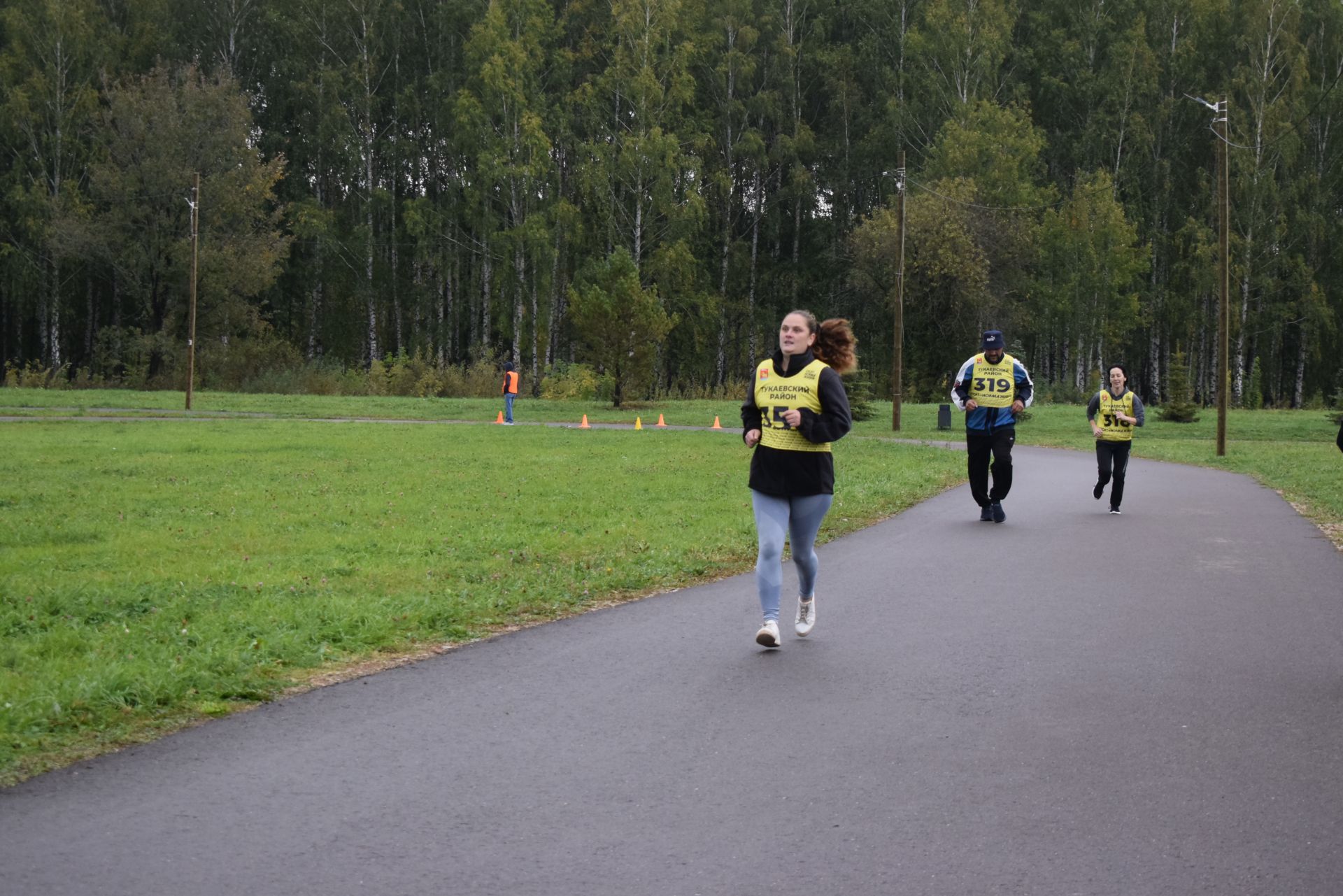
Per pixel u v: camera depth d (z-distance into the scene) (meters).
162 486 15.16
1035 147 58.91
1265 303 60.41
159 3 59.62
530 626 7.57
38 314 59.19
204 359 53.78
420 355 59.47
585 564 9.70
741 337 65.31
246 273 52.69
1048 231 58.62
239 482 15.84
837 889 3.66
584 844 4.02
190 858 3.89
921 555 10.48
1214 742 5.14
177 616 7.50
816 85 66.94
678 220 56.59
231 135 53.06
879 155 64.31
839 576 9.44
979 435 12.77
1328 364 66.75
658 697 5.86
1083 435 32.22
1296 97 60.16
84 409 34.53
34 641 6.80
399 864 3.85
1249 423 36.00
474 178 57.50
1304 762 4.88
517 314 55.97
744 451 22.53
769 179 65.62
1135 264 58.03
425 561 9.86
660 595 8.70
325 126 57.97
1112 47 61.78
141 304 57.69
